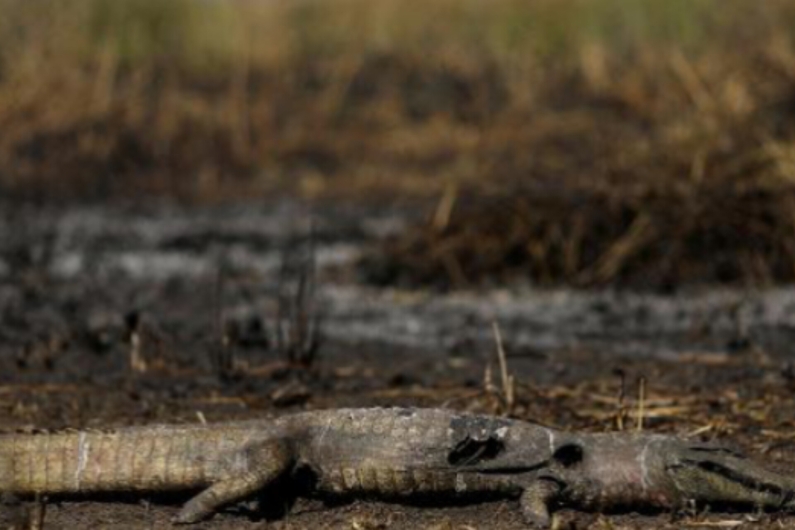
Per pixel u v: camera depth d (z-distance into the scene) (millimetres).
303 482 20078
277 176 47562
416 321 32344
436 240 36719
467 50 51844
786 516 19312
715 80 44344
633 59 48969
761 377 27141
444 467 19750
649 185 36312
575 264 35438
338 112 50438
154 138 49344
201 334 31281
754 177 36562
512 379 24734
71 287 36219
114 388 26844
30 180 47531
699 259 34969
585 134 45656
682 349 29641
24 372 28141
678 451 19641
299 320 28047
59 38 51781
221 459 19703
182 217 43844
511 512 19688
